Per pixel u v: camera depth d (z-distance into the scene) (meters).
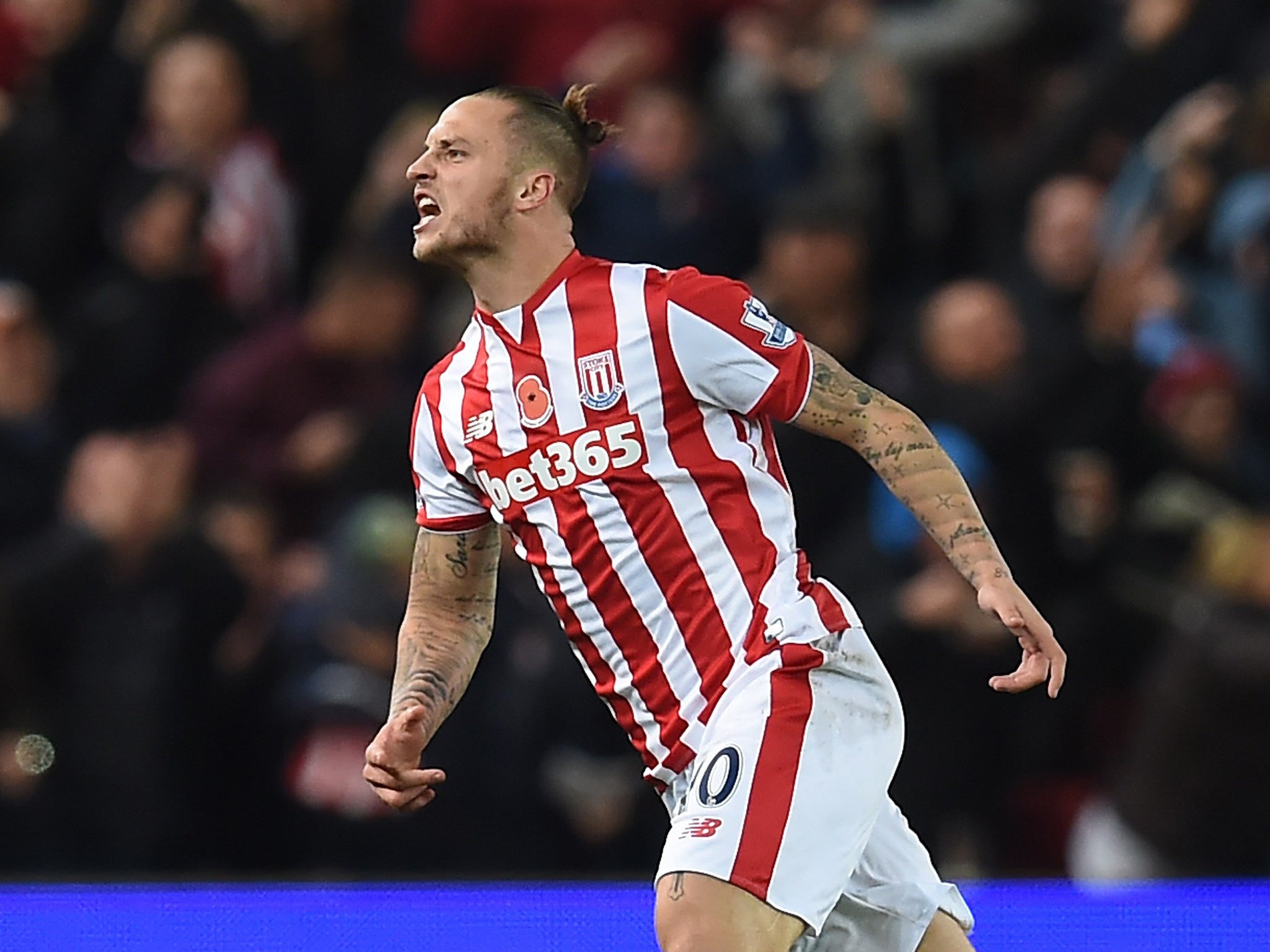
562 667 23.84
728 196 29.78
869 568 24.23
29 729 24.64
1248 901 18.05
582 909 17.88
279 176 31.02
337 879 23.47
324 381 27.53
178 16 31.34
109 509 24.72
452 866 23.91
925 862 13.90
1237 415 26.97
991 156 31.02
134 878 24.05
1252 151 28.44
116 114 31.27
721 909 12.07
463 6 32.06
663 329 12.68
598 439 12.75
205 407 27.52
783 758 12.36
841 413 12.88
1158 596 25.22
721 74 30.86
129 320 29.30
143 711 24.38
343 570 24.31
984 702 24.05
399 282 27.89
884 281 30.00
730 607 12.69
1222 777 21.80
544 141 12.98
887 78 30.25
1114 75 30.20
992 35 31.66
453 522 13.53
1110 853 22.55
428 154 13.09
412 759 12.45
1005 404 25.62
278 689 24.50
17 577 24.67
